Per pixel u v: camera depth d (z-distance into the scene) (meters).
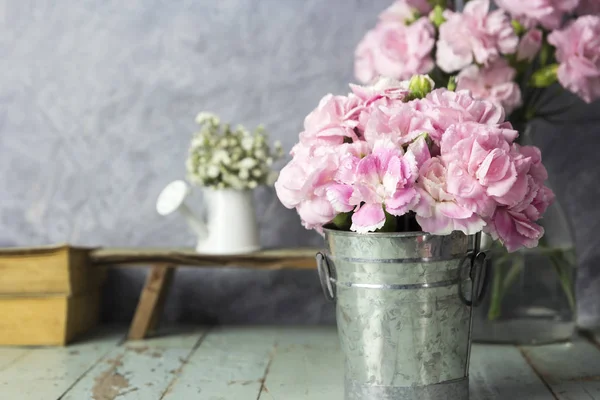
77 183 1.60
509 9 1.25
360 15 1.55
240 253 1.42
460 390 0.97
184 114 1.58
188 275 1.59
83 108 1.60
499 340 1.35
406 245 0.91
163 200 1.42
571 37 1.24
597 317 1.52
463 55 1.22
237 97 1.57
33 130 1.60
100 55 1.59
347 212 0.95
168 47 1.58
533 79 1.29
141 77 1.58
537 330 1.33
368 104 0.97
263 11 1.56
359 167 0.88
